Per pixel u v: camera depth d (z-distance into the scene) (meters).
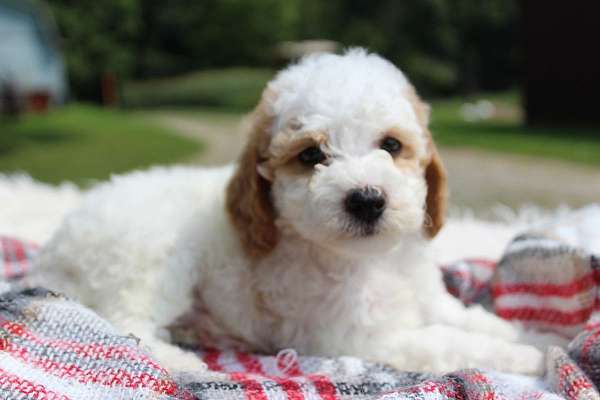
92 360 0.43
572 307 0.54
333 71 0.53
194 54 6.65
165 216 0.55
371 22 6.80
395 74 0.55
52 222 0.83
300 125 0.52
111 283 0.53
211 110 4.89
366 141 0.51
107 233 0.54
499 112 3.97
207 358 0.53
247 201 0.54
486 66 6.73
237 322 0.54
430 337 0.51
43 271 0.56
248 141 0.55
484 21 6.56
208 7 6.44
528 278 0.57
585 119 2.74
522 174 1.54
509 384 0.45
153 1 6.25
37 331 0.45
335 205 0.48
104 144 2.22
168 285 0.53
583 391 0.43
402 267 0.55
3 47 3.05
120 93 5.31
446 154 1.86
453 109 4.26
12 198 0.93
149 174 0.61
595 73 2.68
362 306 0.52
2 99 2.87
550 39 2.79
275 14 6.76
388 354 0.51
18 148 2.12
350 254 0.50
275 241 0.54
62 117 3.13
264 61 6.83
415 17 6.59
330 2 7.15
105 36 5.21
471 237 0.80
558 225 0.59
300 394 0.43
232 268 0.54
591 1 2.64
